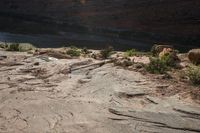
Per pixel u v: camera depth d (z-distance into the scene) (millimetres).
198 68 14883
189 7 59906
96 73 14906
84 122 8750
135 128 8461
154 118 9203
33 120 8812
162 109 10023
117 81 13391
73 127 8391
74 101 10609
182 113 9711
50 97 11031
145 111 9773
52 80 13477
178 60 19297
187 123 8922
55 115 9250
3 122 8617
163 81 13539
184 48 51094
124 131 8234
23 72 14820
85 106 10109
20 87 12203
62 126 8438
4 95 11109
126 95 11469
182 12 60219
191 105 10477
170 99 11070
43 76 14133
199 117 9414
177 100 10992
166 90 12180
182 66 17188
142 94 11602
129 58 19297
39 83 12930
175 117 9352
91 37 57375
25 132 7996
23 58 18766
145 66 16234
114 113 9578
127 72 15125
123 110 9781
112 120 8984
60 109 9766
